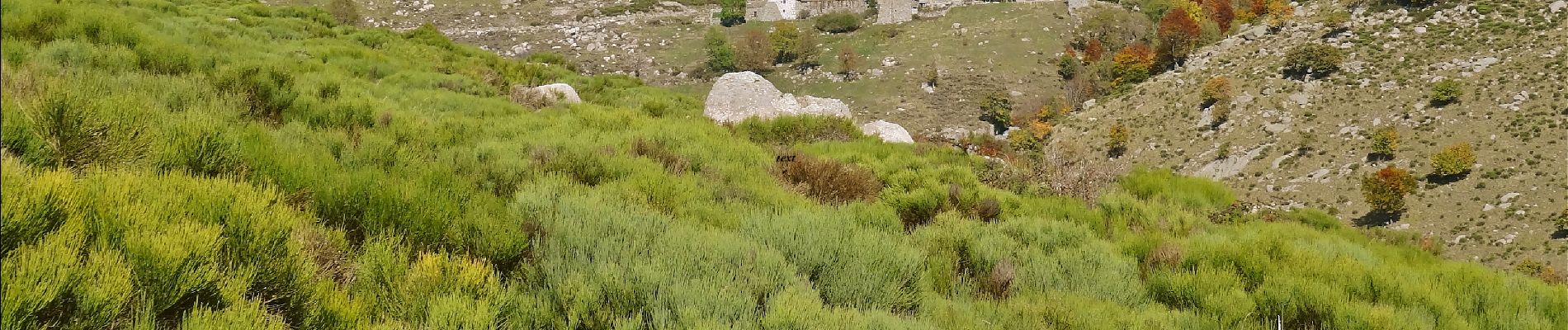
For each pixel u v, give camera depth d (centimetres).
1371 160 5878
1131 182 1112
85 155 379
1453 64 6631
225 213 315
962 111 8000
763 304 391
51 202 269
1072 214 850
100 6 1537
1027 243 648
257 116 729
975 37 9606
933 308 450
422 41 2408
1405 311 500
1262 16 8894
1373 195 5316
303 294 293
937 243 609
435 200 432
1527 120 5675
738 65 9388
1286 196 5869
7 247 246
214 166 420
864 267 452
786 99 1769
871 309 399
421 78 1418
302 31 2094
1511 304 553
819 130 1426
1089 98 8325
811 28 10912
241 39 1612
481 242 400
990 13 10475
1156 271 587
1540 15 6819
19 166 310
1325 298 493
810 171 907
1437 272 687
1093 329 427
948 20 10388
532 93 1453
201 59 1024
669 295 362
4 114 362
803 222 532
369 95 1084
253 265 286
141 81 723
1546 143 5391
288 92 794
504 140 885
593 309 344
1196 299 523
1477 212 5041
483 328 300
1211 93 7269
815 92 8750
